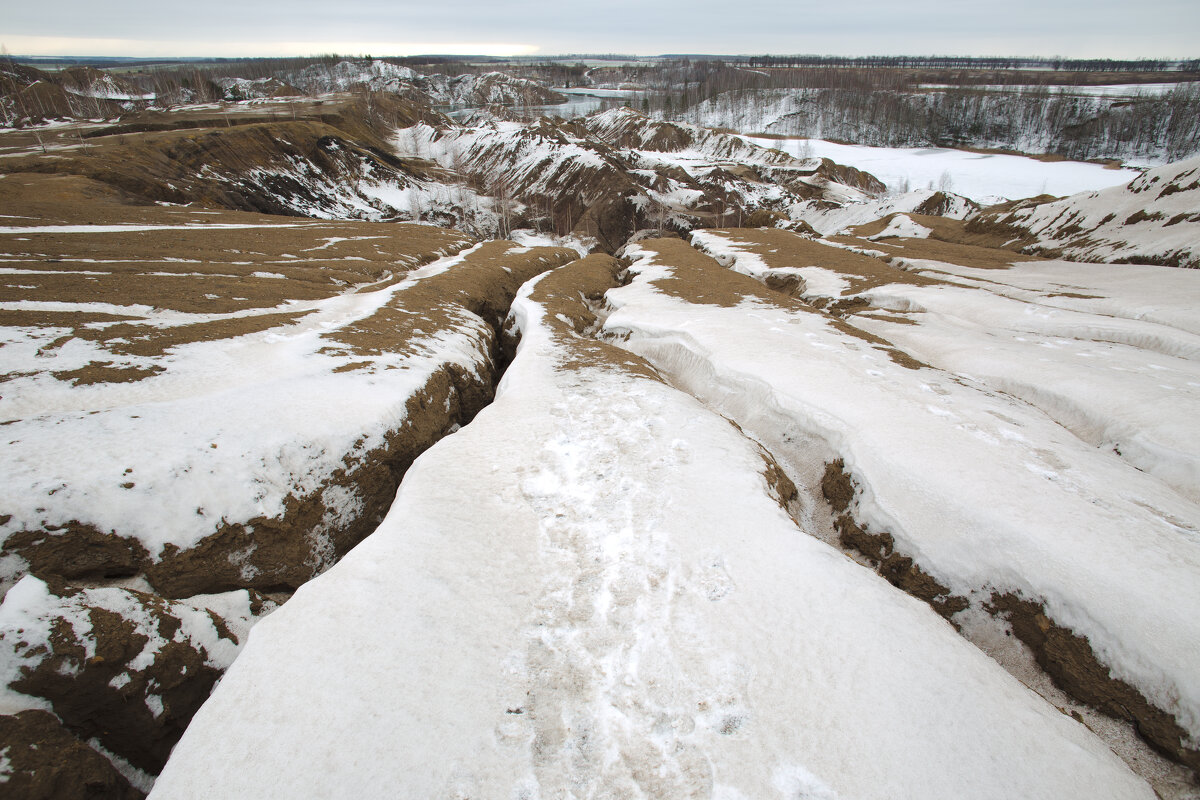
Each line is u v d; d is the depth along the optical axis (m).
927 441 17.92
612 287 49.62
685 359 29.27
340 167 112.38
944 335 30.42
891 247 57.88
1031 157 180.75
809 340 28.66
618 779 9.04
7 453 13.82
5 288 25.03
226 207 78.56
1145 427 18.67
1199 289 33.22
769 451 21.05
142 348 21.25
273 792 8.42
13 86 148.00
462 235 71.75
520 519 15.29
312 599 11.88
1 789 8.03
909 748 9.07
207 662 11.95
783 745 9.27
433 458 18.05
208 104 166.00
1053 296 36.28
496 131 183.00
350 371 22.48
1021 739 9.23
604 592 12.72
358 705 9.69
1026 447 17.70
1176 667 10.67
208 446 15.84
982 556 13.83
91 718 10.10
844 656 10.72
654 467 17.41
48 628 10.05
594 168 139.75
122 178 66.50
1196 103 165.88
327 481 17.36
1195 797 9.93
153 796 8.42
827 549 13.59
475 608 12.08
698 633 11.48
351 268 41.97
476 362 29.95
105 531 13.23
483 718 9.73
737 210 138.25
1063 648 12.02
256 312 28.30
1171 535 13.46
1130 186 52.25
